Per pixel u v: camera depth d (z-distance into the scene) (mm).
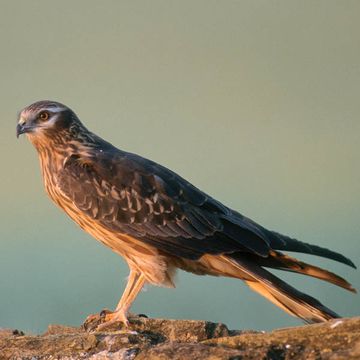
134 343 10156
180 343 9633
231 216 12773
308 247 12305
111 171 13086
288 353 9039
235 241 12453
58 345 10266
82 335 10328
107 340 10148
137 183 12961
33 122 13375
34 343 10359
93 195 13039
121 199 12938
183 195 12938
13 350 10320
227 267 12602
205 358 9148
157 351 9414
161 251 12828
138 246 12883
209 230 12664
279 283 11891
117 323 11586
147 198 12906
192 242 12711
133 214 12891
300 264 11969
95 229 13219
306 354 8977
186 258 12734
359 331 9070
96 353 10062
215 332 10414
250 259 12453
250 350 9109
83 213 13133
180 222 12797
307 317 11594
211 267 12773
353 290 11617
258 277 12008
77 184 13125
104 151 13445
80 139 13484
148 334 10508
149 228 12828
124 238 12930
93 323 11891
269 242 12297
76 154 13328
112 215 12938
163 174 13180
